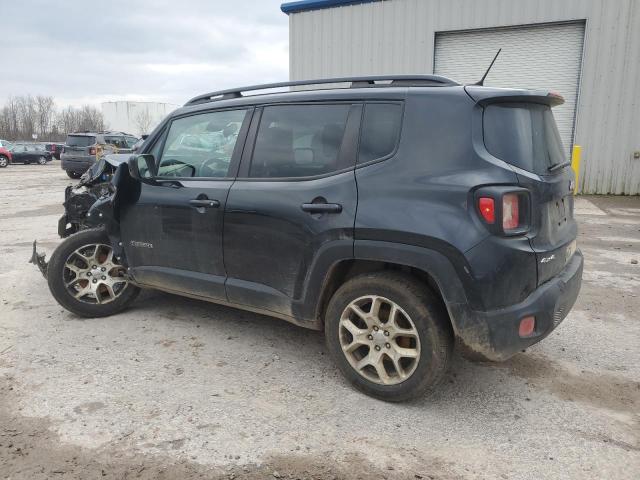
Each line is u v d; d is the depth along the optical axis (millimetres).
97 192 5367
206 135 3916
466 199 2701
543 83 13398
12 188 16719
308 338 4098
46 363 3631
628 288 5395
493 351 2746
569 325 4371
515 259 2688
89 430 2814
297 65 15695
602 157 13023
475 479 2439
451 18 13758
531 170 2863
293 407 3062
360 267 3234
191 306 4828
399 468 2518
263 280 3490
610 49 12516
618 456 2607
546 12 12867
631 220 9586
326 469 2510
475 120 2812
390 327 3012
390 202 2896
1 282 5664
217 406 3066
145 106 62094
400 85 3213
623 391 3273
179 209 3842
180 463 2549
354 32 14773
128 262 4309
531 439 2756
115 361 3666
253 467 2521
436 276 2768
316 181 3227
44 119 76500
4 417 2939
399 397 3041
